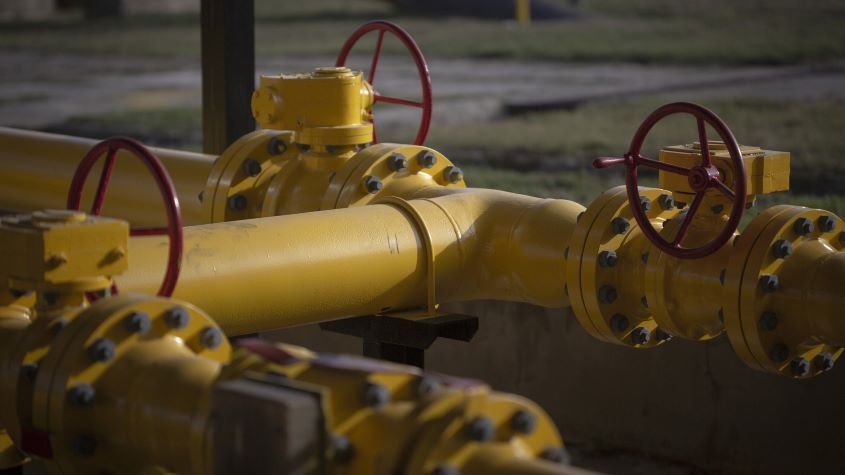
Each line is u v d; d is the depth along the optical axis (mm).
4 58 27125
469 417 2938
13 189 7508
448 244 5570
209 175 6465
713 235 5098
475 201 5789
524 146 14000
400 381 3133
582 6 35562
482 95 19016
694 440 6809
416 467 2883
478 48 27125
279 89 6324
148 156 3908
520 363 7449
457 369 7727
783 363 4906
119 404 3559
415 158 6203
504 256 5711
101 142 4016
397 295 5453
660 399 6910
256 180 6426
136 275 4547
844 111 15227
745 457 6621
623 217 5270
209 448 3293
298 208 6246
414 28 32250
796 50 23719
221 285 4762
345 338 8102
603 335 5363
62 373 3535
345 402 3070
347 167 6098
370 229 5324
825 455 6312
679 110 4785
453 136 15172
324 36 30266
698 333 5250
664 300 5105
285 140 6520
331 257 5117
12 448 4266
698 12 33156
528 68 23453
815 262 4801
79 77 23406
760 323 4816
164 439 3461
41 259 3668
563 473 2828
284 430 2787
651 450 6992
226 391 2926
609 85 20016
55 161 7230
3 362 3789
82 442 3592
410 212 5551
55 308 3824
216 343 3764
